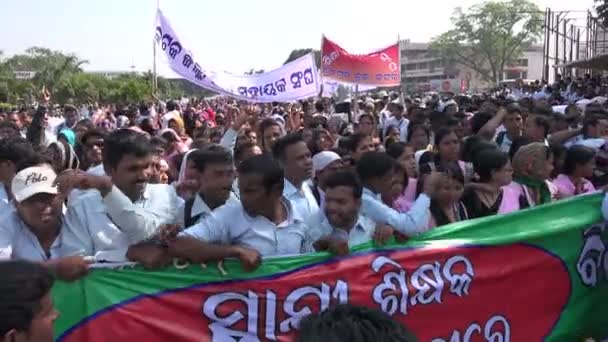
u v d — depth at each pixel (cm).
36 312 192
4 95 5556
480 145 581
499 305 424
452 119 849
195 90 7369
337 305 173
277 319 352
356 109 1292
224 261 341
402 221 390
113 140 353
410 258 390
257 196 349
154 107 2284
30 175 329
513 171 520
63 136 885
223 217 354
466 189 489
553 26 4203
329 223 386
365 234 387
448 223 458
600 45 3766
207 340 340
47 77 6206
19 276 192
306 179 434
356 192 372
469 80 10650
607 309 483
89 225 339
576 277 463
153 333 329
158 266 328
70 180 332
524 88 3117
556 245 451
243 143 567
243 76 989
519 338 435
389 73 1209
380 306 379
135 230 340
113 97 5847
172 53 886
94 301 319
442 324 402
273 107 2173
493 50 10275
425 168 608
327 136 779
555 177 597
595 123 791
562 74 4172
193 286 336
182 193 492
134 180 353
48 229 339
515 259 432
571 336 463
